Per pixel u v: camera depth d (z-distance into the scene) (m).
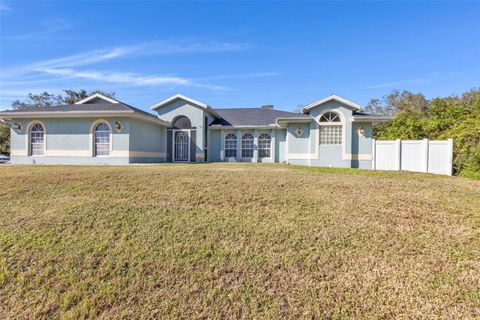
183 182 7.62
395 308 2.89
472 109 19.08
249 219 5.04
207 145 22.53
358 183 7.82
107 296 3.21
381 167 14.81
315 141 16.89
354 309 2.91
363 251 3.94
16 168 11.29
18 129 17.31
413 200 6.11
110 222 4.92
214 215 5.23
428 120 17.23
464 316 2.75
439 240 4.21
